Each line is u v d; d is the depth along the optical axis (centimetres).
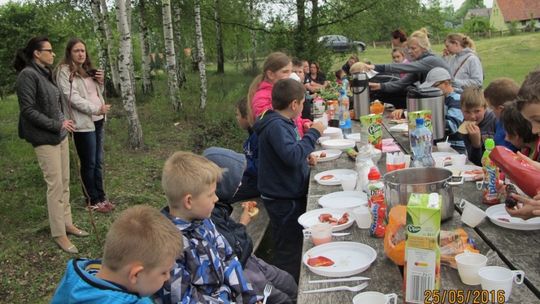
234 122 983
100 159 545
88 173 527
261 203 454
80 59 505
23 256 443
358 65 573
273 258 376
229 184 273
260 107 433
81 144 514
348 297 191
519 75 1648
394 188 228
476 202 269
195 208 227
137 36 1983
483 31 3903
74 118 503
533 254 205
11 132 959
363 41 1524
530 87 209
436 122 411
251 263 290
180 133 948
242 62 2203
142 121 1055
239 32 1788
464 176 304
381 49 2964
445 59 643
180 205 226
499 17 5400
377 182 252
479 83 577
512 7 5281
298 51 1370
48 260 439
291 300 283
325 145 438
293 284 304
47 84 435
